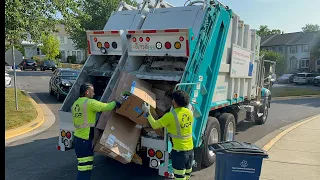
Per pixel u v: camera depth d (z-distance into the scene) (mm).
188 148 4500
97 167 6281
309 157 6809
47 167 6320
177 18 5898
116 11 6609
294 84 39375
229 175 4051
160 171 4766
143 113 4629
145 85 5352
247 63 8352
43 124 10586
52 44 47531
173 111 4434
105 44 5891
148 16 6254
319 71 50656
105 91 5441
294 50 58375
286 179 5516
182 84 4883
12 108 12102
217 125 6488
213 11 5875
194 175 5930
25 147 7805
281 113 14547
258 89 10234
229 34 6859
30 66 43750
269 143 8055
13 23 9914
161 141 4738
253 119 10211
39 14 10984
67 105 5809
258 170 4004
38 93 19094
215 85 6156
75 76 16562
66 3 11922
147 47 5422
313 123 11203
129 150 4738
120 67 5617
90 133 4789
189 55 5121
